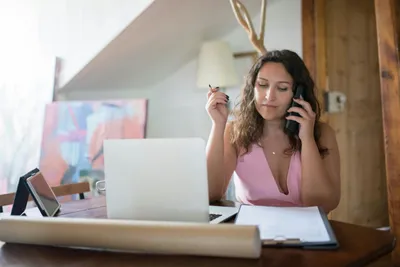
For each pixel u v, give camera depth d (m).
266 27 2.75
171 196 0.81
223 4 2.50
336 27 2.60
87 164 2.31
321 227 0.80
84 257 0.73
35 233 0.77
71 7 2.44
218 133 1.26
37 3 2.54
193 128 2.94
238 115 1.40
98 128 2.35
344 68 2.64
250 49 2.78
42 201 1.08
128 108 2.36
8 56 2.63
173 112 3.03
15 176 2.49
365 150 2.71
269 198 1.26
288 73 1.20
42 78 2.52
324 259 0.67
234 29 2.84
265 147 1.32
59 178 2.33
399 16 1.90
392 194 1.82
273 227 0.81
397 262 1.80
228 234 0.66
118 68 2.65
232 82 2.61
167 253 0.71
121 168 0.84
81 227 0.74
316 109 1.30
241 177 1.33
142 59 2.68
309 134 1.18
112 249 0.73
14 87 2.59
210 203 1.22
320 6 2.52
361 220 2.65
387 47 1.83
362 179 2.68
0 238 0.80
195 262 0.68
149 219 0.83
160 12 2.27
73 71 2.47
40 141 2.44
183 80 2.97
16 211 1.07
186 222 0.74
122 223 0.73
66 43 2.47
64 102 2.42
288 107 1.22
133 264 0.68
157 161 0.81
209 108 1.25
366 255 0.69
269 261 0.67
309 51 2.53
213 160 1.25
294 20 2.65
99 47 2.36
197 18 2.53
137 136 2.31
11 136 2.54
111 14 2.30
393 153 1.82
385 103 1.84
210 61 2.59
